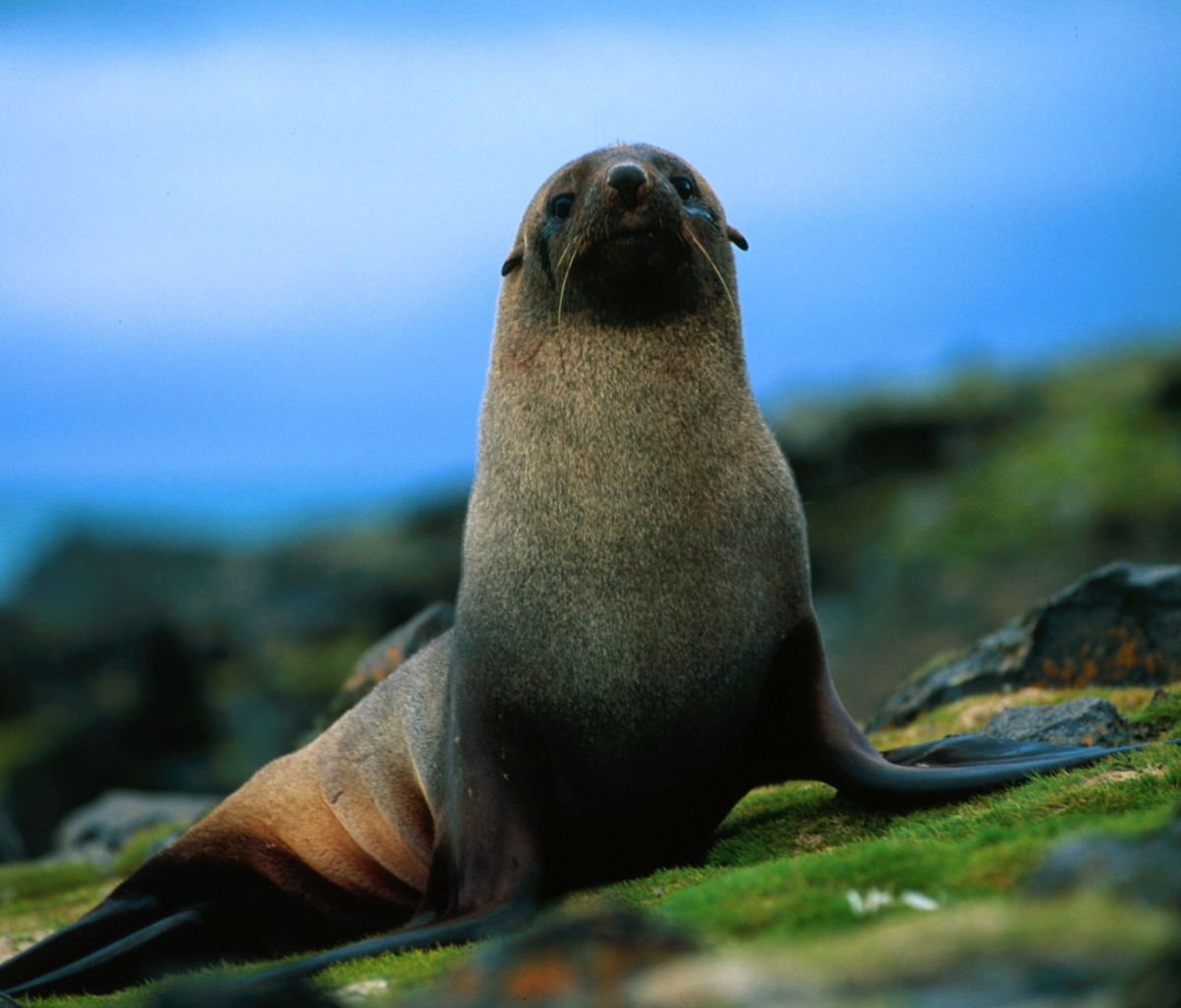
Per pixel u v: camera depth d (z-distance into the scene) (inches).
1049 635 1921.8
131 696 5315.0
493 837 1139.3
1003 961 515.2
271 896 1427.2
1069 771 1099.9
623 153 1264.8
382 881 1385.3
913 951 538.9
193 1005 681.6
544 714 1165.7
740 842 1202.0
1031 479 6993.1
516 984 596.7
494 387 1270.9
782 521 1218.0
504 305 1306.6
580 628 1157.1
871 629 5398.6
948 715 1849.2
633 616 1150.3
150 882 1456.7
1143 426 7746.1
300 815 1424.7
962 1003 490.3
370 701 1434.5
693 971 571.8
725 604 1161.4
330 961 1024.9
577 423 1192.2
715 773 1197.7
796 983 533.0
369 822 1380.4
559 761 1176.2
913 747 1238.9
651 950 613.9
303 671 6205.7
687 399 1196.5
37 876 2225.6
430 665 1370.6
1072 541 6077.8
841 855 860.0
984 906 601.3
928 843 886.4
